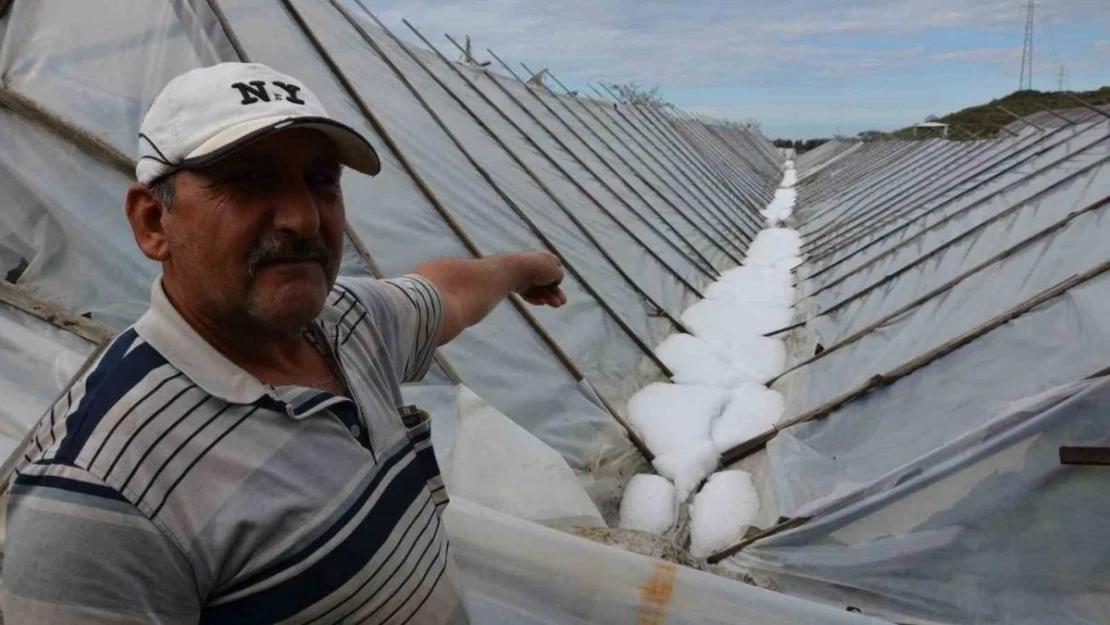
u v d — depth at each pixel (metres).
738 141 57.59
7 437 3.65
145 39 5.68
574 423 6.47
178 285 1.51
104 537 1.27
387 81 9.55
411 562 1.62
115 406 1.35
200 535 1.35
